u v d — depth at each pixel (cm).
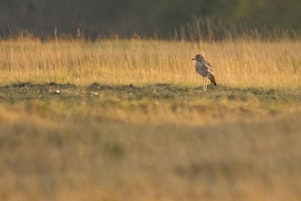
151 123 2714
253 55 4500
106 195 2053
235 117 2906
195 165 2258
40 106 3050
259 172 2220
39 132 2541
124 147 2408
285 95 3644
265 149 2417
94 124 2686
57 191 2086
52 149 2403
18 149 2400
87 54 4734
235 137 2519
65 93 3594
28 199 2055
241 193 2088
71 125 2650
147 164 2273
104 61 4572
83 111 2988
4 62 4528
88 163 2300
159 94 3547
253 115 2973
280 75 4231
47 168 2277
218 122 2767
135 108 3067
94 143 2452
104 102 3212
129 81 4056
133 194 2067
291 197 2075
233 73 4231
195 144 2453
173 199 2064
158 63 4494
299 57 4769
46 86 3881
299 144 2456
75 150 2389
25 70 4319
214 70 4188
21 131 2545
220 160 2291
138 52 4728
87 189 2091
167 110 3002
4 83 3991
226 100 3344
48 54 4597
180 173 2228
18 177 2208
